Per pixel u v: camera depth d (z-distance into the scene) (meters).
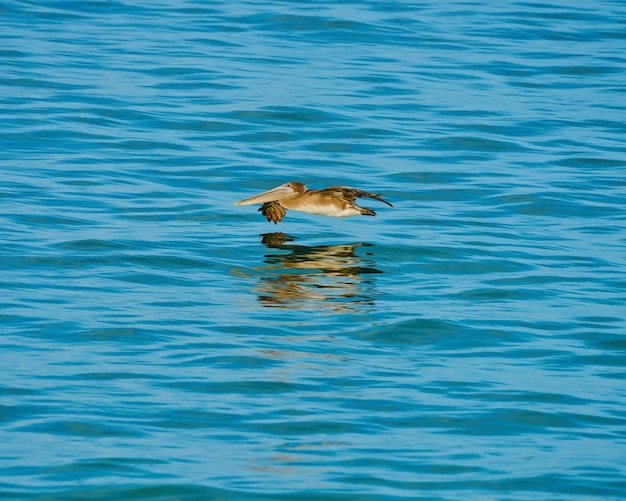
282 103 37.84
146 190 29.78
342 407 17.94
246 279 24.08
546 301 23.27
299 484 15.35
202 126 35.50
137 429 16.92
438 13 52.44
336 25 48.91
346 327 21.42
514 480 15.68
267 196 26.20
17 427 16.81
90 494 14.91
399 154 33.72
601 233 27.98
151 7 50.84
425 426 17.39
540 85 42.03
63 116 35.50
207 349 20.09
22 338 20.23
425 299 23.14
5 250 24.86
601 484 15.65
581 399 18.59
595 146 35.25
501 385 19.02
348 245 26.61
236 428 17.06
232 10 50.94
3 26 45.88
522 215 29.19
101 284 23.28
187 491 15.05
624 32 50.25
